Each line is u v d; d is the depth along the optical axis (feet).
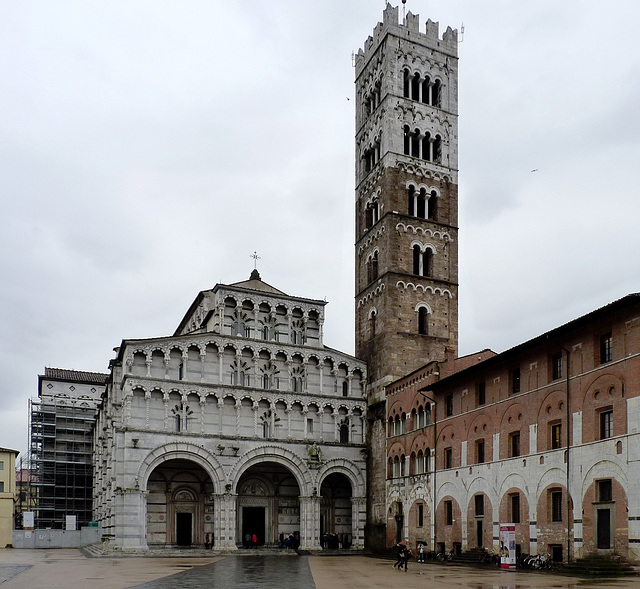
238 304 308.40
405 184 331.98
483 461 231.91
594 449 182.29
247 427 296.51
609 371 180.14
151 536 287.48
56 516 423.23
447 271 331.16
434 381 267.39
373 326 330.34
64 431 438.40
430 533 257.75
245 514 305.53
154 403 282.97
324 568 196.34
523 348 211.00
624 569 164.76
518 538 209.36
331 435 311.68
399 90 341.62
